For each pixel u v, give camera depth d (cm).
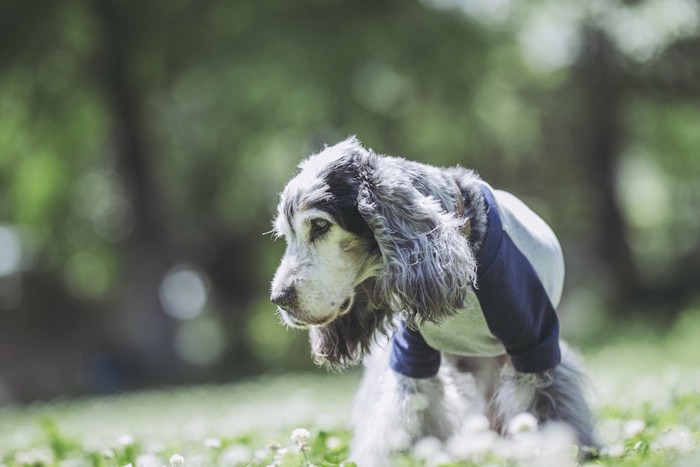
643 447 396
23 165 2252
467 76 2189
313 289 400
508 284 417
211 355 3058
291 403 986
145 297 2136
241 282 2872
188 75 2092
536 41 2520
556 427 420
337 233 400
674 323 1855
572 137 2609
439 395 462
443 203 412
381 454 446
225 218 2445
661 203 3166
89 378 2644
